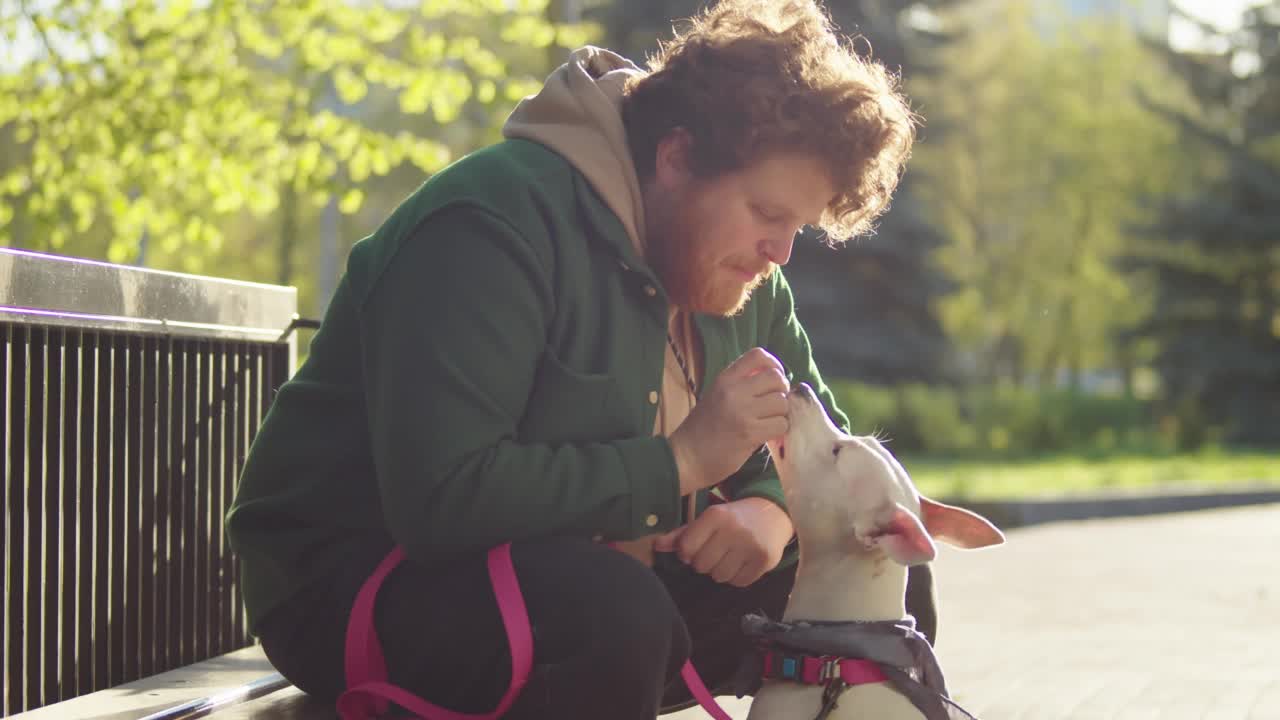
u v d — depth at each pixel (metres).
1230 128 30.09
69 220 10.14
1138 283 30.45
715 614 3.02
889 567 2.75
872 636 2.63
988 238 38.50
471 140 18.78
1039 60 37.72
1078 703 4.43
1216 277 29.05
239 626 3.68
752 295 3.10
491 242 2.48
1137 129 36.75
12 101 9.62
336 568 2.64
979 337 40.12
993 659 5.40
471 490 2.37
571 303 2.57
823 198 2.59
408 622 2.50
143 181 9.91
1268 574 8.43
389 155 10.02
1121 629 6.25
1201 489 14.12
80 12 9.46
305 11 9.78
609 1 22.09
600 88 2.75
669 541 2.77
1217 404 28.86
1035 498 12.47
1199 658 5.39
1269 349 28.91
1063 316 39.91
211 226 9.96
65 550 3.12
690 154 2.59
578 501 2.44
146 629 3.35
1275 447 28.52
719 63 2.58
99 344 3.21
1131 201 35.31
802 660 2.65
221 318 3.61
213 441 3.59
